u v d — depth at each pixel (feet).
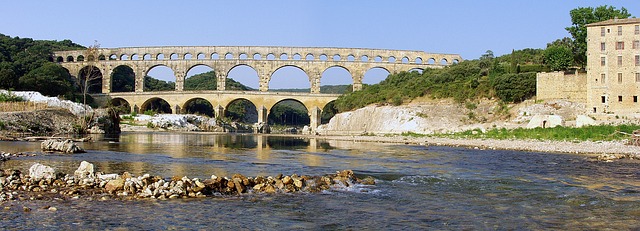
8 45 643.86
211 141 282.15
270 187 91.66
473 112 370.53
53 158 139.44
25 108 314.76
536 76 350.84
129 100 586.45
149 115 506.48
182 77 593.42
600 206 82.43
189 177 104.37
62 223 64.54
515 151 204.74
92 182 89.51
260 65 583.58
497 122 345.72
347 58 583.99
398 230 65.92
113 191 84.38
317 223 68.80
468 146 239.30
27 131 262.06
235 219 69.72
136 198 80.43
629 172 128.16
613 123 267.80
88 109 348.18
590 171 130.31
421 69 585.63
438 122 370.73
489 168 138.00
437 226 68.28
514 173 125.80
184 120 509.35
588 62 303.27
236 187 90.43
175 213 71.72
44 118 294.05
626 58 293.84
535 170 132.87
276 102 565.53
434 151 207.62
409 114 388.98
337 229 65.98
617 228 67.97
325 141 309.01
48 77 527.81
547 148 209.56
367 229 66.23
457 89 403.13
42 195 80.23
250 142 282.56
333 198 86.53
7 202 74.69
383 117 412.36
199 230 63.57
